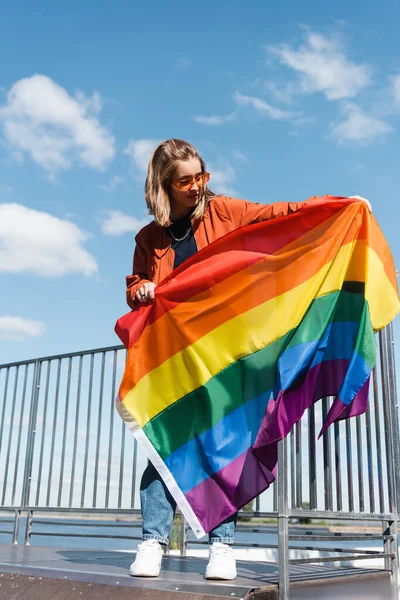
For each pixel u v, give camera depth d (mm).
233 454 2459
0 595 2535
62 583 2424
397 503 3141
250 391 2539
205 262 2703
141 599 2123
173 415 2588
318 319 2648
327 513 2592
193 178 2688
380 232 2836
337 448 3014
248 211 2748
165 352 2678
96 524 4387
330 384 2746
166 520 2531
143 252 2973
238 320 2617
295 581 2350
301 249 2680
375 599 2766
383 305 2758
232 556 2379
